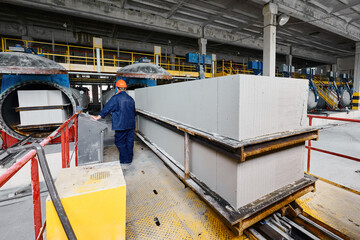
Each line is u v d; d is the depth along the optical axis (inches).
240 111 65.9
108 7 393.7
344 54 893.8
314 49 804.6
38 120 174.7
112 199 58.6
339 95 530.6
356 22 493.7
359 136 274.5
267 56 374.9
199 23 503.5
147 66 277.1
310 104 420.8
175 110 119.3
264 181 79.7
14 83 165.6
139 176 139.3
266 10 360.5
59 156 140.8
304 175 101.2
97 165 74.7
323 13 426.9
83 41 590.9
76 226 55.8
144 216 93.5
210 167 87.9
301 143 93.6
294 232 88.0
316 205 99.4
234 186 71.7
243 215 68.1
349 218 89.4
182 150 118.0
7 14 460.1
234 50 839.7
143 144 224.5
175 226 86.4
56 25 529.7
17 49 177.9
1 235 84.9
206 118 86.5
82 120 146.6
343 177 139.6
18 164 38.7
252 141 66.6
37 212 51.8
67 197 53.4
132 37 647.8
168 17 451.5
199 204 103.3
